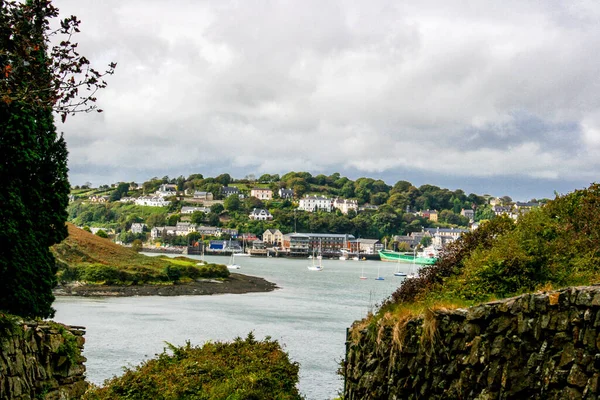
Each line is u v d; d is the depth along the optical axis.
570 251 16.27
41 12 13.34
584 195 18.72
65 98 13.55
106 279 103.19
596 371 8.29
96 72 13.66
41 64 13.46
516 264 16.05
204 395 20.97
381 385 14.76
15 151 20.05
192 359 24.62
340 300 89.44
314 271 177.75
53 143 22.09
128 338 50.16
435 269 23.27
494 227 23.81
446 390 11.62
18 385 14.41
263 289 108.31
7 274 19.62
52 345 16.44
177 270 113.75
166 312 70.94
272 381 23.22
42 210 21.50
